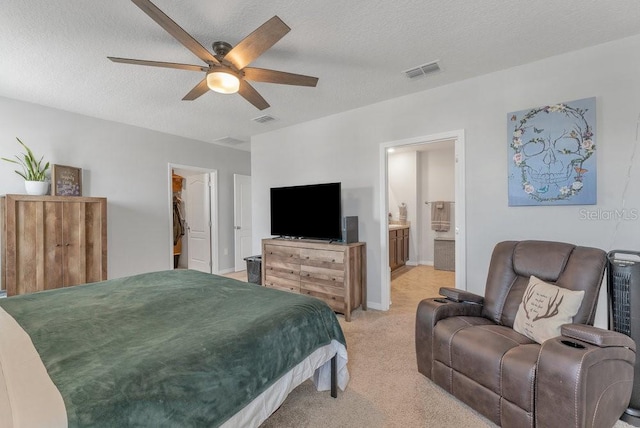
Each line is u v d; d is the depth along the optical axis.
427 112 3.14
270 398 1.37
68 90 2.99
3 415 0.77
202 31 2.05
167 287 2.04
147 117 3.88
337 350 1.87
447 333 1.86
